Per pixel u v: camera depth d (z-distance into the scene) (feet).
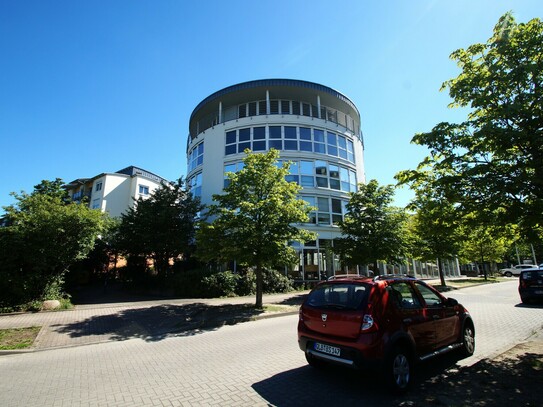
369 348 14.40
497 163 20.83
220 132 83.41
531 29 20.31
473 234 25.68
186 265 70.95
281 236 43.29
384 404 13.67
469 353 20.27
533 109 18.19
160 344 26.20
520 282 45.21
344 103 90.38
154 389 15.90
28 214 43.39
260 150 78.89
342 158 85.25
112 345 26.35
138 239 64.44
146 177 136.36
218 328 32.68
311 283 70.28
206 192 80.53
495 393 14.49
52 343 26.48
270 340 26.21
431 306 18.24
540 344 22.20
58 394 15.53
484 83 21.40
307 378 16.97
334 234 77.10
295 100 87.45
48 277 42.42
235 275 58.80
